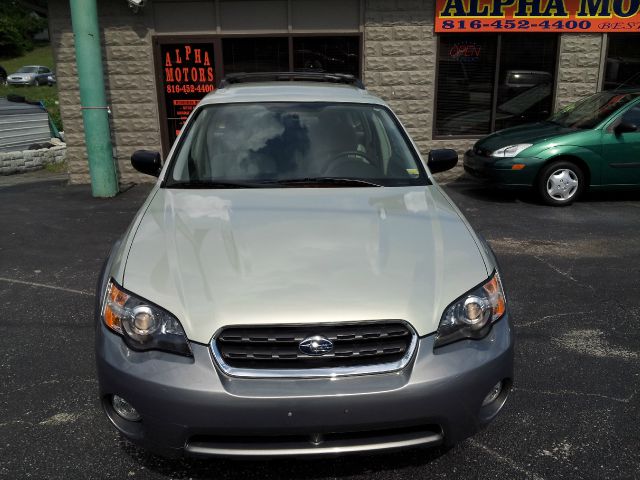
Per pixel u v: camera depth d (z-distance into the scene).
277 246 2.60
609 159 7.58
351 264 2.48
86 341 3.89
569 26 9.16
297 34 9.04
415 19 9.03
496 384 2.40
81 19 7.75
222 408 2.13
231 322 2.21
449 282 2.42
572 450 2.77
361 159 3.57
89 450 2.78
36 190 9.09
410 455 2.74
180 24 8.99
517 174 7.65
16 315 4.29
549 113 9.63
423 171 3.58
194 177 3.43
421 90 9.32
